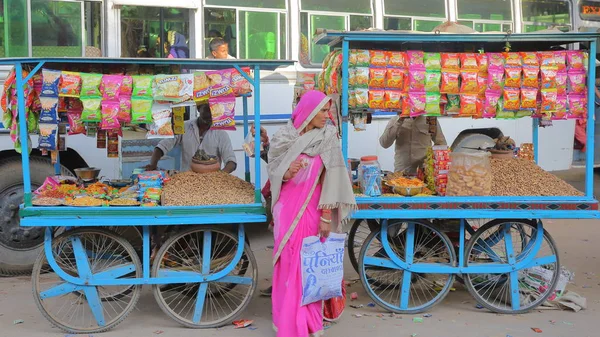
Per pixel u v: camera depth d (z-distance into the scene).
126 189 4.79
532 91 4.69
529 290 4.96
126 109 4.31
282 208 4.07
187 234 4.49
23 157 4.20
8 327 4.49
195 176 4.73
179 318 4.47
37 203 4.25
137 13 6.43
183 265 4.55
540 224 4.84
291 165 4.00
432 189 4.95
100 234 4.36
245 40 6.98
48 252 4.29
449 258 4.82
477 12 8.41
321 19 7.38
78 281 4.32
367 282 4.79
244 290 5.29
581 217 4.70
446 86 4.61
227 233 4.48
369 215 4.55
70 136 6.27
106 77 4.29
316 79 5.75
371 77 4.54
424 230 4.95
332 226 4.13
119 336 4.31
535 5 8.86
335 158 4.04
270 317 4.72
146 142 6.44
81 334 4.35
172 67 4.87
